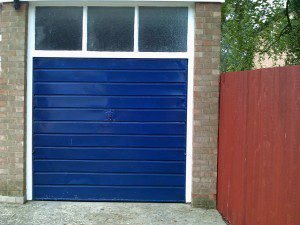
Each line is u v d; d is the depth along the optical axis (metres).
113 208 6.02
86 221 5.45
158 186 6.31
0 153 6.19
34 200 6.32
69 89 6.24
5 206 6.03
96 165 6.30
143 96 6.23
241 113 4.91
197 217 5.69
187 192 6.28
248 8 10.16
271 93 3.94
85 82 6.24
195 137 6.09
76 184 6.33
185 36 6.18
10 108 6.14
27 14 6.15
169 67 6.20
